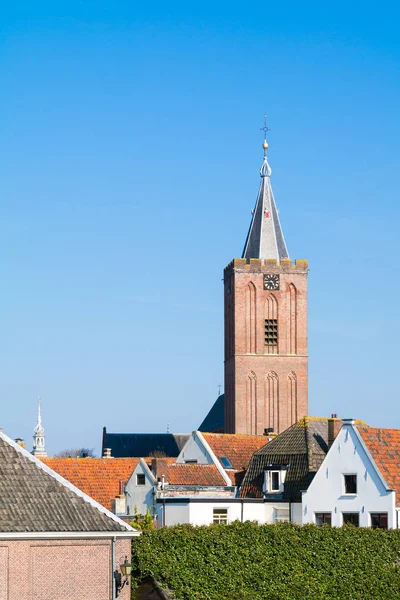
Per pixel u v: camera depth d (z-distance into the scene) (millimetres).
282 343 186375
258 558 70688
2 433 63594
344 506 88062
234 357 186000
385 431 90625
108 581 61875
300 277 188000
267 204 191500
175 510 87750
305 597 68375
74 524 61156
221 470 102812
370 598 70688
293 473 95250
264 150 193125
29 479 62250
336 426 97875
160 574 66312
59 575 60406
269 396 185250
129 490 98188
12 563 59031
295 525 75812
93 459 108562
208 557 69062
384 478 86375
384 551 76125
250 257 189125
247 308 186875
